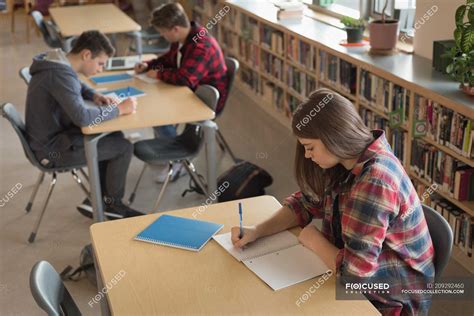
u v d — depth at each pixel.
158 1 8.55
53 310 1.70
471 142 2.87
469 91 2.90
